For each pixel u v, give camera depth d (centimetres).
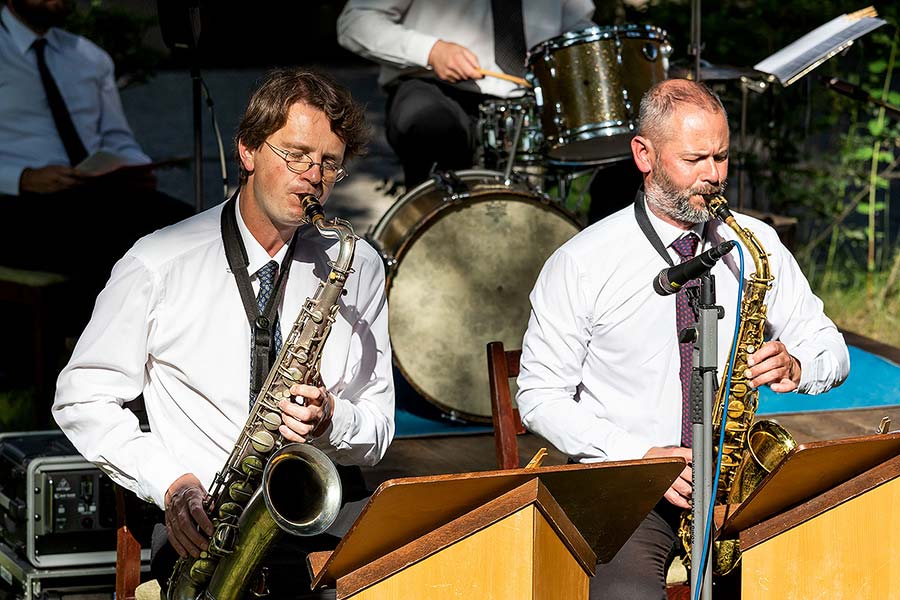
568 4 1301
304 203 637
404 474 994
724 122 704
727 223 696
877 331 1592
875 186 1797
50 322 1212
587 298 725
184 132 2461
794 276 759
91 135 1378
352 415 658
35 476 786
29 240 1259
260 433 632
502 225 1148
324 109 632
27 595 791
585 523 577
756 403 704
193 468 669
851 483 608
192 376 664
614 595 674
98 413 647
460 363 1152
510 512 531
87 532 800
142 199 1284
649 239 726
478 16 1260
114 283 662
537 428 719
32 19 1330
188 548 612
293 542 688
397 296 1135
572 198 1480
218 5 2911
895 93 1727
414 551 534
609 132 1061
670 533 714
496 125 1206
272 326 669
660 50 1091
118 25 1753
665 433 721
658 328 721
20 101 1326
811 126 1727
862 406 1171
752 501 595
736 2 1702
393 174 2170
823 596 611
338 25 1281
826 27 1165
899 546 610
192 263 666
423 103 1234
